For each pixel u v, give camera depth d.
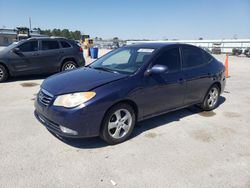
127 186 2.79
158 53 4.33
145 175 3.01
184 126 4.62
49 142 3.78
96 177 2.94
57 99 3.47
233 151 3.70
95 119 3.45
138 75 3.95
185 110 5.62
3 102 5.95
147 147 3.73
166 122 4.79
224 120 5.05
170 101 4.50
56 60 9.55
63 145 3.70
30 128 4.30
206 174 3.07
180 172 3.10
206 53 5.49
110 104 3.52
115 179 2.91
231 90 8.11
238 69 14.95
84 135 3.44
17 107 5.54
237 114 5.47
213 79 5.39
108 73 4.09
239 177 3.03
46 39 9.40
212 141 4.02
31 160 3.27
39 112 3.80
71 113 3.32
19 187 2.72
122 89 3.66
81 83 3.64
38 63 9.16
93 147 3.67
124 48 5.05
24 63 8.86
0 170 3.02
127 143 3.84
